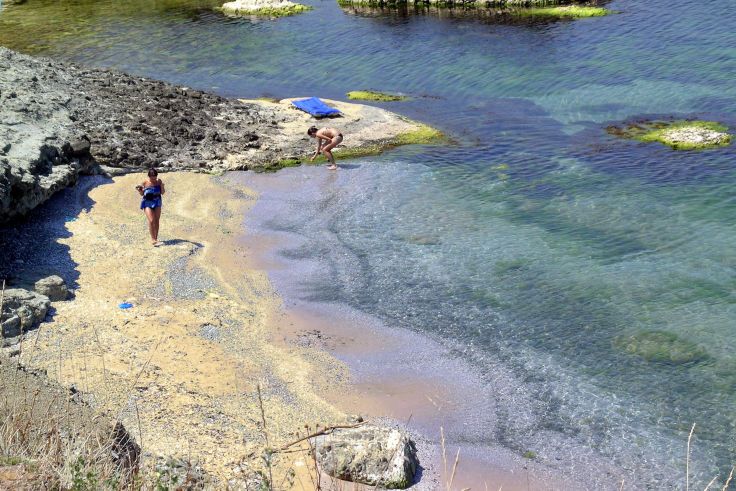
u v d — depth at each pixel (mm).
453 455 15039
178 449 13828
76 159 26953
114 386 15500
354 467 13797
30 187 23016
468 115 36469
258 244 24125
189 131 32562
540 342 18656
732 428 15414
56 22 57000
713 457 14711
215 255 23016
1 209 21812
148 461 11055
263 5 59531
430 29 52469
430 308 20406
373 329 19562
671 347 18016
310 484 13438
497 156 30922
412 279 21844
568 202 26156
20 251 21406
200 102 36156
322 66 45594
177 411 15148
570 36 48750
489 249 23203
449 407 16531
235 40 51719
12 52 36188
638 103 36438
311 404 16297
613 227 24109
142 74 44219
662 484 14180
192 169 29469
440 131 34375
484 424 16000
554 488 14219
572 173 28688
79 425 10547
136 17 58344
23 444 8844
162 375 16312
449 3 58438
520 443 15430
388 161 30734
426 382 17406
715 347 17859
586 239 23453
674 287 20453
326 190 28109
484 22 53562
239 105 36562
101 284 20266
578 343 18484
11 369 12609
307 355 18312
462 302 20578
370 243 24031
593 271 21578
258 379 16953
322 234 24766
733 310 19219
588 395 16688
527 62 44094
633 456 14914
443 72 43344
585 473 14562
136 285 20500
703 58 42469
